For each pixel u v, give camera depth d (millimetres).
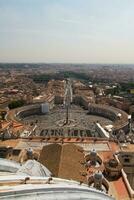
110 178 119188
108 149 155125
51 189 59938
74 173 109812
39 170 81625
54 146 128375
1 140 172875
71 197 62438
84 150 149875
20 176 65000
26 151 140125
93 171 122500
